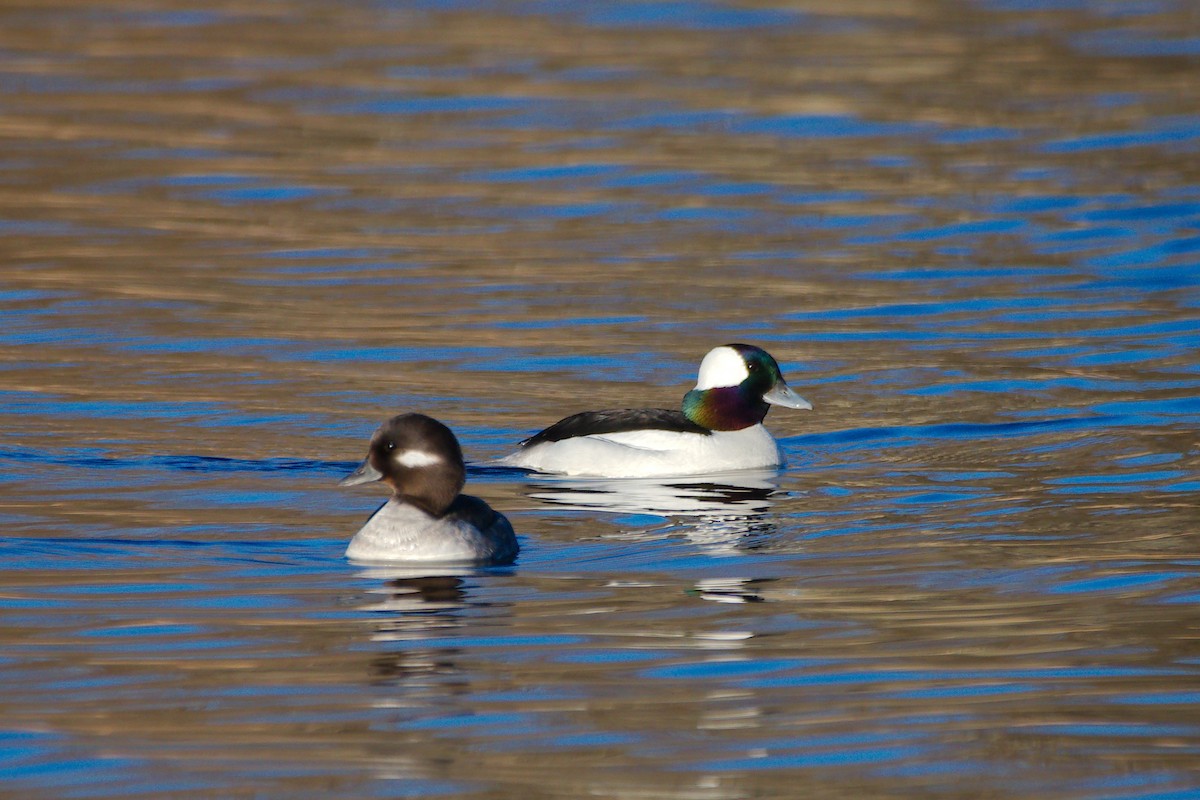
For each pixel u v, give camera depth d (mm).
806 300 21844
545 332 20359
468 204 26484
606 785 8703
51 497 14430
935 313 21281
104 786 8703
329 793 8609
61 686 10125
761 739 9336
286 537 13445
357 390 18078
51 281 22219
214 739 9320
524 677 10312
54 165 28250
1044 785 8727
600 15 41625
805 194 27031
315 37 38562
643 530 13906
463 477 13023
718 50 37719
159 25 39562
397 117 31750
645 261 23609
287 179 27719
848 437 16969
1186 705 9812
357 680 10250
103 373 18453
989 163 28859
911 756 9094
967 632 11180
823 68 35875
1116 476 15344
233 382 18234
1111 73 35344
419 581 12352
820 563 12883
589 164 28781
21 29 38750
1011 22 40906
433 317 20922
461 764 8977
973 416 17422
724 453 15969
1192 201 26422
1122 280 22688
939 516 14250
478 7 42500
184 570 12555
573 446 15961
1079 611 11586
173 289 21969
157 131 30453
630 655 10719
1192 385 18328
